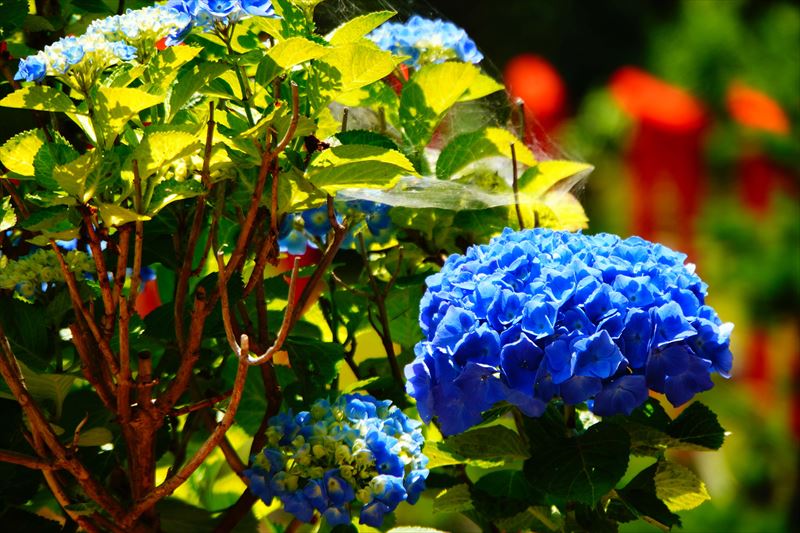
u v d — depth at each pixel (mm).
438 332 1572
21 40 1786
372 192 1753
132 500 1632
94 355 1606
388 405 1625
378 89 1774
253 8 1542
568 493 1577
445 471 1807
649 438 1656
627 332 1557
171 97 1542
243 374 1526
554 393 1562
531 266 1601
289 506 1555
